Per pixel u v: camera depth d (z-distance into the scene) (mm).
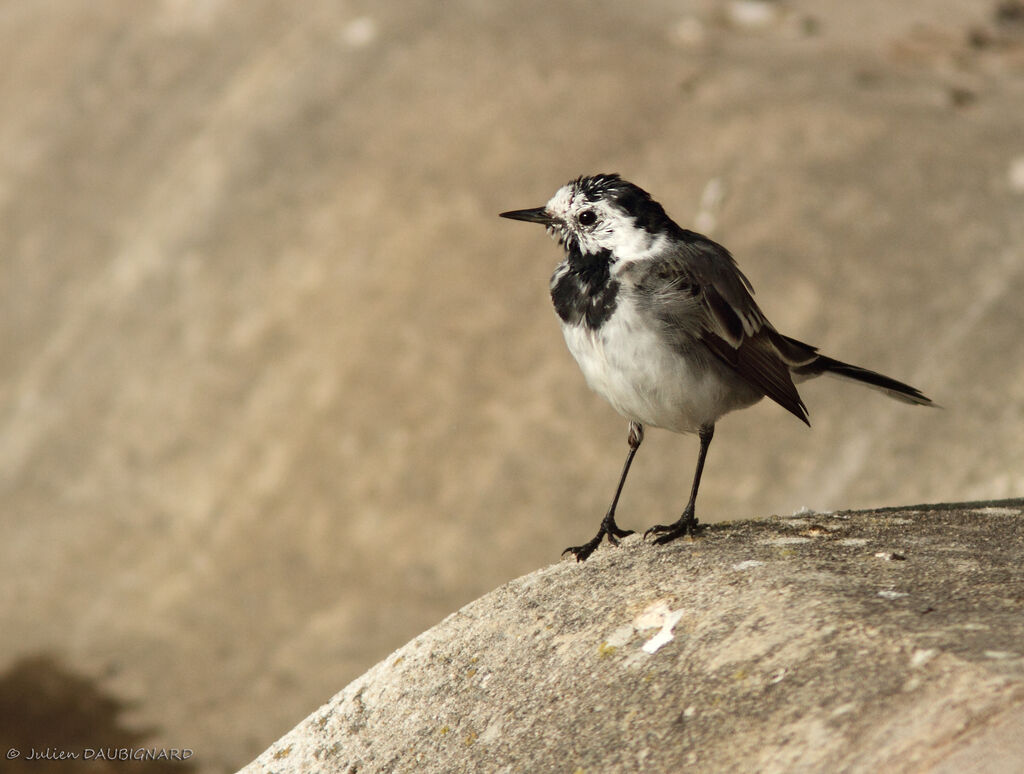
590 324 6652
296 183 17797
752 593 4914
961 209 14609
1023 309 13133
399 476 14469
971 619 4277
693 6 20922
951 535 5680
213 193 18219
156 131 19922
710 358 6617
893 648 4137
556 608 5473
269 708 12781
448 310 15570
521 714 4852
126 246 18531
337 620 13648
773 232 14961
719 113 16844
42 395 17359
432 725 5133
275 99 19141
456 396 14805
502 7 19922
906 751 3615
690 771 4020
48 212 19578
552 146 17000
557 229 6887
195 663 13625
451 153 17312
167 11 21781
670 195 15938
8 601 15078
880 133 15938
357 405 15156
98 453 16375
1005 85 18016
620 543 6262
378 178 17312
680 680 4508
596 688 4738
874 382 7699
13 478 16656
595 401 14258
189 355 16625
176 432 16047
